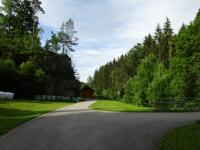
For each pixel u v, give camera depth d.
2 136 16.09
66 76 93.19
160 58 81.44
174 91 46.06
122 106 51.59
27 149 12.88
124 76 127.69
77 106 44.94
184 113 30.27
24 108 36.66
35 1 88.56
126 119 23.30
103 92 155.62
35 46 85.38
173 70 49.69
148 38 103.44
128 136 15.62
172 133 15.97
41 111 32.69
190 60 48.56
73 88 94.50
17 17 87.00
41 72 72.06
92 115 27.16
